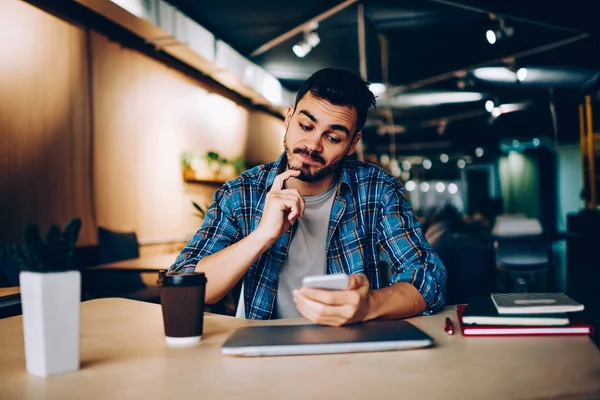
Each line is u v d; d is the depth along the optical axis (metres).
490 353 0.90
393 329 1.03
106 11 4.48
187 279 1.00
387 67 8.57
